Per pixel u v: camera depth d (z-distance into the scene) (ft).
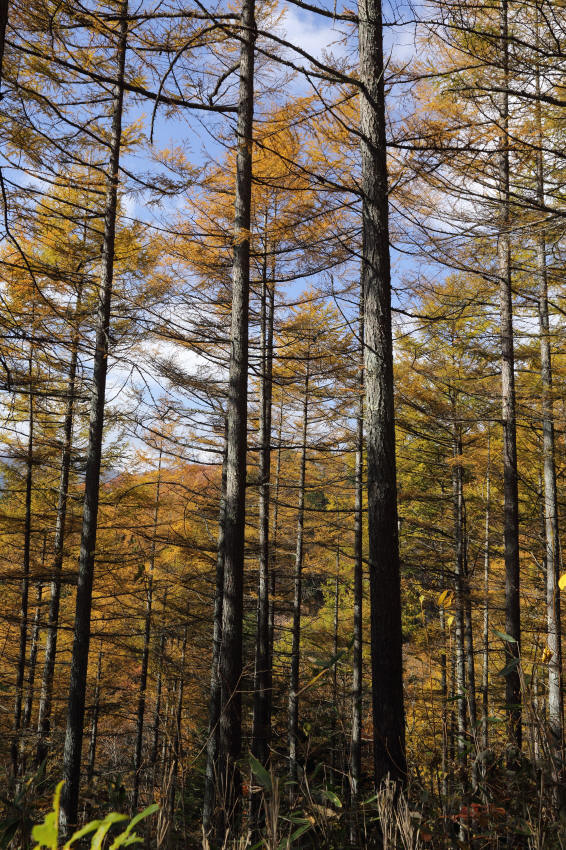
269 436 39.58
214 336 32.58
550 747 6.81
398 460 49.39
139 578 38.75
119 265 33.60
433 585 41.06
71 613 45.85
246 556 42.45
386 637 16.02
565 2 16.21
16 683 35.99
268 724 35.32
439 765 8.35
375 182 18.60
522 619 33.73
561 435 35.09
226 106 24.58
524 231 20.35
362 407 36.40
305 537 49.44
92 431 29.45
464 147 18.88
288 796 7.47
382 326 17.97
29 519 37.35
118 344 28.71
